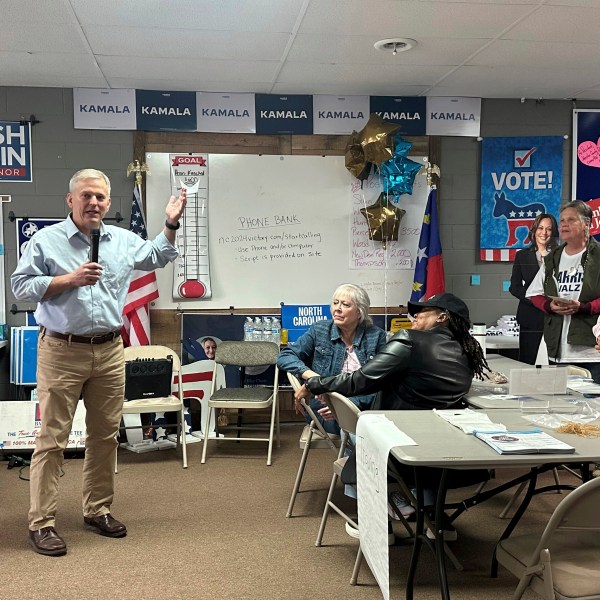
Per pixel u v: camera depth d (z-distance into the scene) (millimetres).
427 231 5469
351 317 3477
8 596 2646
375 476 2279
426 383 2809
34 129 5180
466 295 5715
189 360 5371
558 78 5066
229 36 4098
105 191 3070
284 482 4113
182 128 5316
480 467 2064
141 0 3547
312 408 3559
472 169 5652
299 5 3645
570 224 4129
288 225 5480
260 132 5410
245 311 5461
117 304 3182
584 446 2189
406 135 5555
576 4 3658
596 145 5707
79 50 4324
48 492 3094
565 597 1843
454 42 4250
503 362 4262
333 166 5492
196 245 5355
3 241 5168
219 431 5320
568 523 1858
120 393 3252
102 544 3166
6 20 3799
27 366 4797
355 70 4820
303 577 2816
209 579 2801
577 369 3803
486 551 3078
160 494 3895
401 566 2918
